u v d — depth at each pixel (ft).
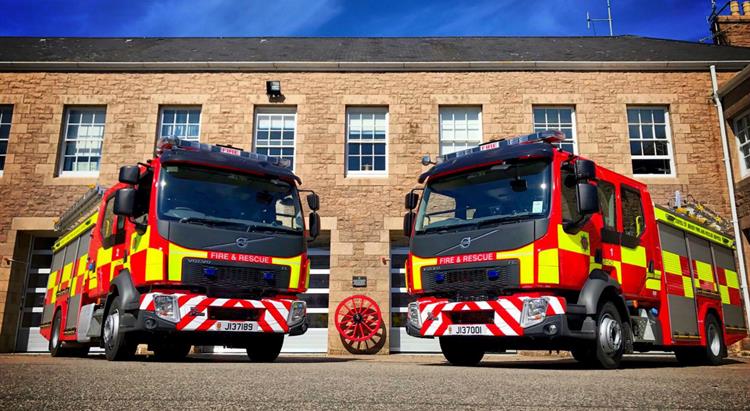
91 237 29.99
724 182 48.73
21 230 47.80
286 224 26.30
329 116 49.29
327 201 47.52
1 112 50.72
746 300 45.50
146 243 23.29
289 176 27.30
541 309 20.84
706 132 49.70
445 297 23.41
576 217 22.48
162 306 22.39
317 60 51.24
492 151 24.63
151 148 48.83
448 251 23.52
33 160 48.78
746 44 61.52
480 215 23.43
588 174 22.35
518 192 22.94
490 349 26.73
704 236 32.40
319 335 46.55
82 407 8.39
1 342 46.19
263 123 49.96
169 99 49.62
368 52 54.75
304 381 12.91
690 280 29.71
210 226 24.13
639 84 50.24
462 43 59.16
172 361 24.40
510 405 9.27
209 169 25.44
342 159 48.42
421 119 49.24
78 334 29.48
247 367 18.80
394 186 47.83
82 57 52.60
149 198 24.38
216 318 23.22
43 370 14.61
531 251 21.34
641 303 26.02
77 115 50.57
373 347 44.91
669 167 49.83
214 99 49.60
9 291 47.06
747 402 9.53
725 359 35.99
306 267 26.53
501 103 49.52
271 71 50.03
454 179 25.08
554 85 49.90
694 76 50.52
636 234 26.02
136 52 54.90
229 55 53.52
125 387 10.87
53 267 38.04
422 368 20.18
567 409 8.85
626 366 25.18
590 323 21.27
